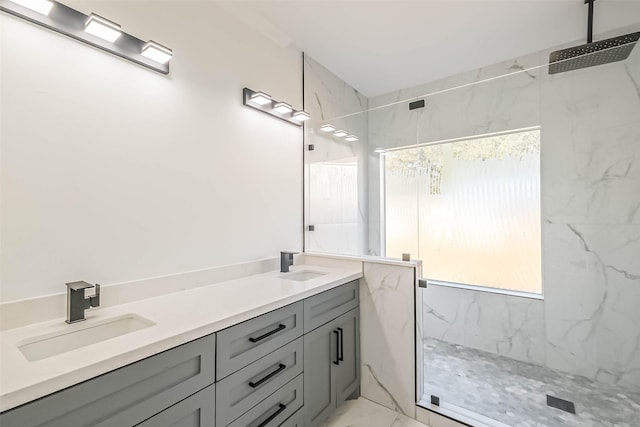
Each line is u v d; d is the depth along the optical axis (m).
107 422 0.75
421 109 2.26
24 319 1.00
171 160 1.47
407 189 2.24
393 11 1.89
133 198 1.32
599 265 1.92
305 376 1.45
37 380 0.65
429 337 2.41
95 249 1.19
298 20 1.98
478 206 2.30
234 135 1.80
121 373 0.78
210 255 1.65
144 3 1.38
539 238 2.12
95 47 1.20
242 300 1.29
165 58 1.35
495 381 1.92
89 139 1.18
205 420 0.99
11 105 0.99
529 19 1.97
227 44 1.77
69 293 1.04
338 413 1.75
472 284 2.35
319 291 1.55
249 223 1.89
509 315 2.22
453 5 1.84
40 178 1.05
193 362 0.96
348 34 2.14
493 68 2.57
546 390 1.83
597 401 1.71
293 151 2.27
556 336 2.06
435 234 2.38
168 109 1.46
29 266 1.03
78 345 1.02
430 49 2.33
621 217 1.85
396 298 1.81
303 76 2.38
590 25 1.87
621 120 1.83
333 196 2.35
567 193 2.02
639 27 1.77
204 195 1.62
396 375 1.79
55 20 1.08
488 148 2.25
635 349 1.81
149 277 1.37
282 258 1.97
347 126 2.40
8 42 0.99
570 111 1.99
